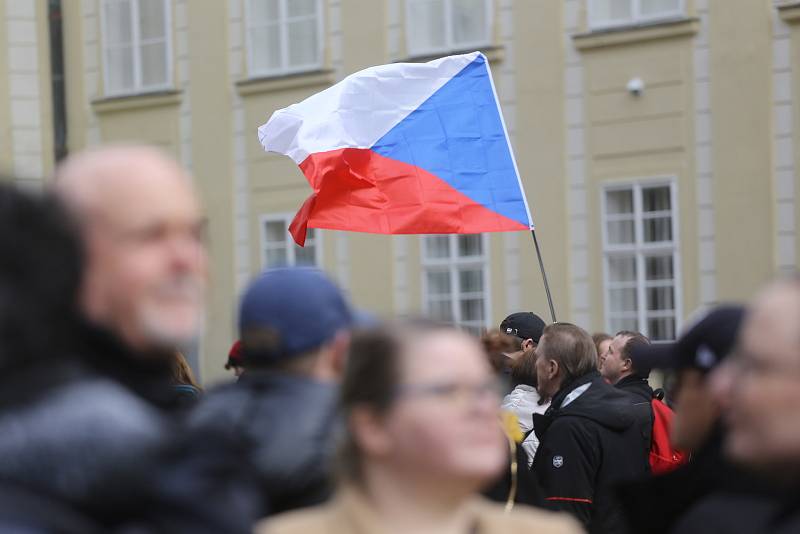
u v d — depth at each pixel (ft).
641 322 76.18
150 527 9.27
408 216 39.60
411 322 12.34
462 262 81.92
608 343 42.11
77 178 10.51
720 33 73.10
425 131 40.04
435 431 11.73
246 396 15.05
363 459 12.15
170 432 10.12
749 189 72.33
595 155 77.30
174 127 92.38
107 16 94.68
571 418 28.96
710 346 14.64
